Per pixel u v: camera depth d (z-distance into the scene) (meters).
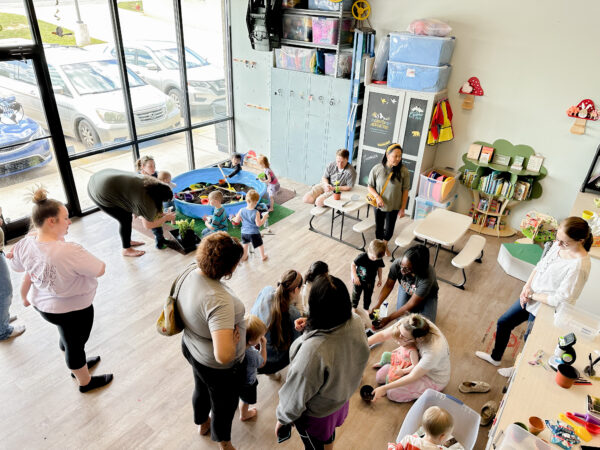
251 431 2.72
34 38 4.26
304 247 4.91
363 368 1.86
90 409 2.83
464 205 5.68
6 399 2.88
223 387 2.10
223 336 1.80
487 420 2.78
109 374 3.06
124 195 4.07
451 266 4.66
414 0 5.04
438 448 2.10
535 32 4.48
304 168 6.51
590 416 1.91
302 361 1.65
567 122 4.62
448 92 5.23
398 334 2.84
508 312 3.04
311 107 5.98
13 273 4.18
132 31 5.14
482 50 4.84
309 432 2.03
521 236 5.30
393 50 5.00
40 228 2.36
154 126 5.86
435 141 5.22
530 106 4.78
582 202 4.20
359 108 5.68
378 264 3.53
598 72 4.29
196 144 6.67
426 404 2.47
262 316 2.80
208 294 1.83
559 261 2.57
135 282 4.15
